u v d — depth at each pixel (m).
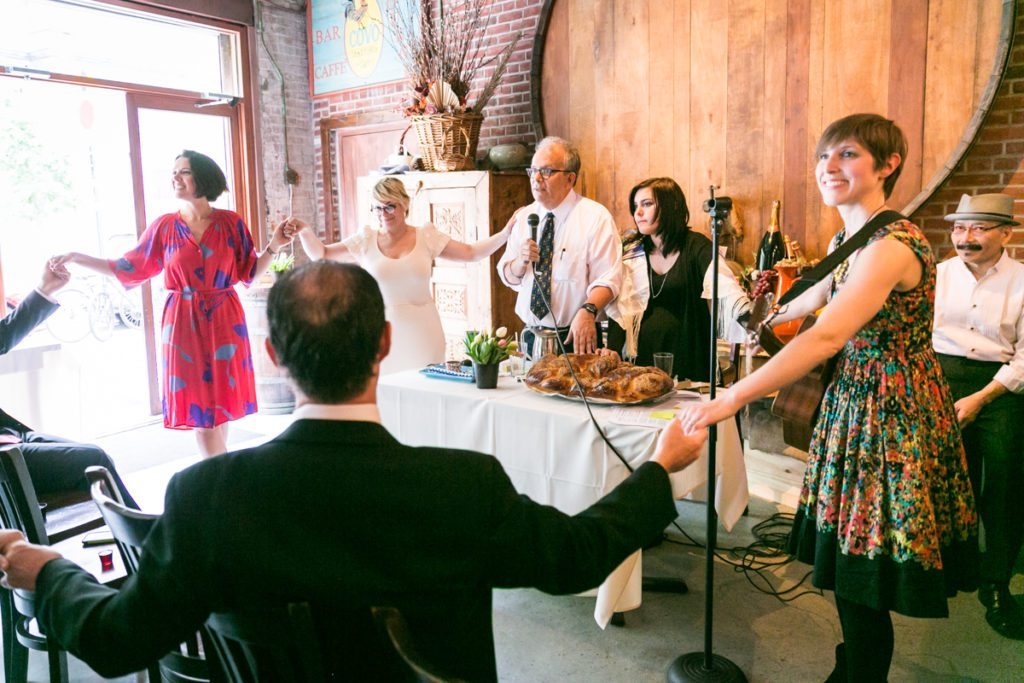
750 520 3.47
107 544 2.06
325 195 6.49
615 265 3.12
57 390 4.40
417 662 0.88
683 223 3.07
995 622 2.54
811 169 4.00
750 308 1.99
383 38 5.79
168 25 5.63
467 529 0.97
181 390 3.56
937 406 1.73
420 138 4.96
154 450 4.77
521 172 4.88
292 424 1.01
